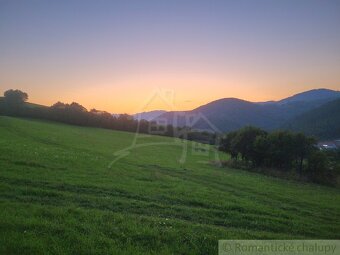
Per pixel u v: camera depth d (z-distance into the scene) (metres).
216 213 22.53
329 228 22.67
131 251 12.93
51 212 16.75
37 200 20.22
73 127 109.31
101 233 14.47
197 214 21.59
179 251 13.62
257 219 22.31
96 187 26.27
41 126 90.81
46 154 40.28
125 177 33.34
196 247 14.18
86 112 120.06
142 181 32.41
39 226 14.48
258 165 66.31
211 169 53.06
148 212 20.67
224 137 76.25
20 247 12.09
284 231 20.58
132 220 17.17
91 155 47.03
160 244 14.13
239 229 19.28
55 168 32.66
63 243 12.92
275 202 31.03
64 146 55.50
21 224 14.37
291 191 40.25
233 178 44.44
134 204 22.06
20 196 20.48
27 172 28.61
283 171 62.41
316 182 59.34
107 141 73.88
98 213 17.73
